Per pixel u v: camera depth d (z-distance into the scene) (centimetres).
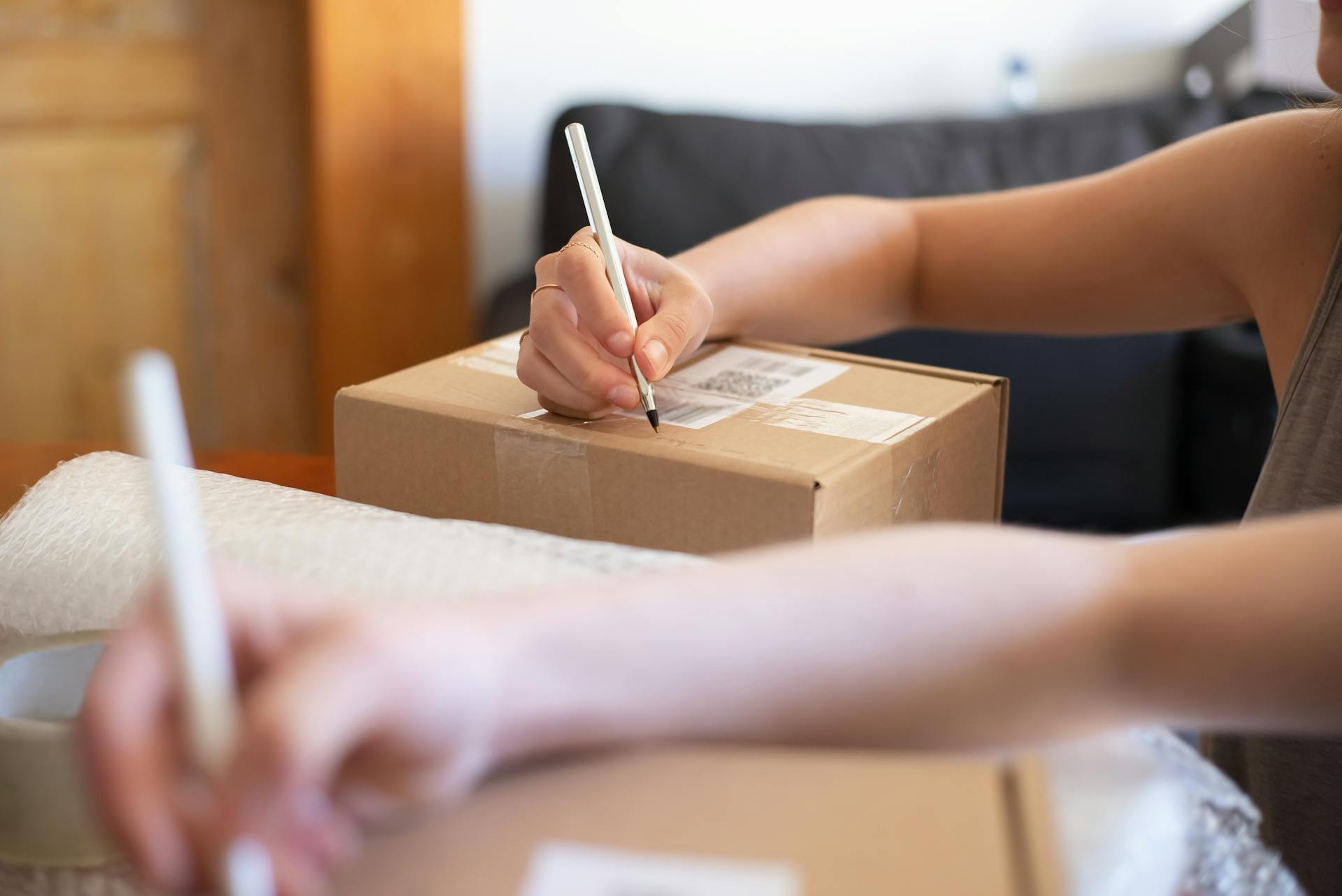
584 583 37
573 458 57
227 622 30
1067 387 154
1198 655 36
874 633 35
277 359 189
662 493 55
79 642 39
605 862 28
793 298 85
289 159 180
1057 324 92
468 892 28
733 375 68
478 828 30
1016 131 163
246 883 25
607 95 178
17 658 38
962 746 36
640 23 175
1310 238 76
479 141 178
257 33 174
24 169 175
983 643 36
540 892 28
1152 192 86
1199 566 37
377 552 42
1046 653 36
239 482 51
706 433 57
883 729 35
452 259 175
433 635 30
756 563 37
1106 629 36
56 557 45
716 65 179
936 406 61
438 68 166
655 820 30
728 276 80
